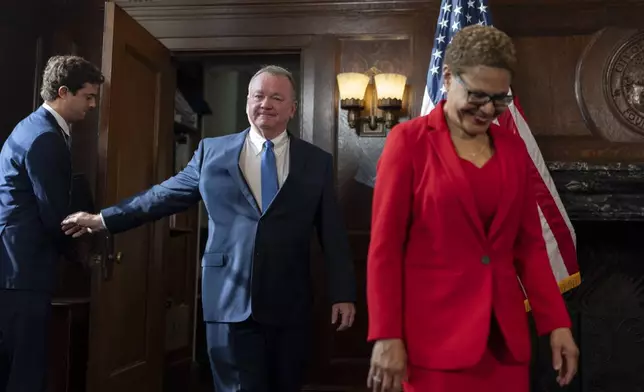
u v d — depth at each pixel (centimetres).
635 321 349
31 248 235
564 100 355
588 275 352
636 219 319
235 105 524
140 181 329
